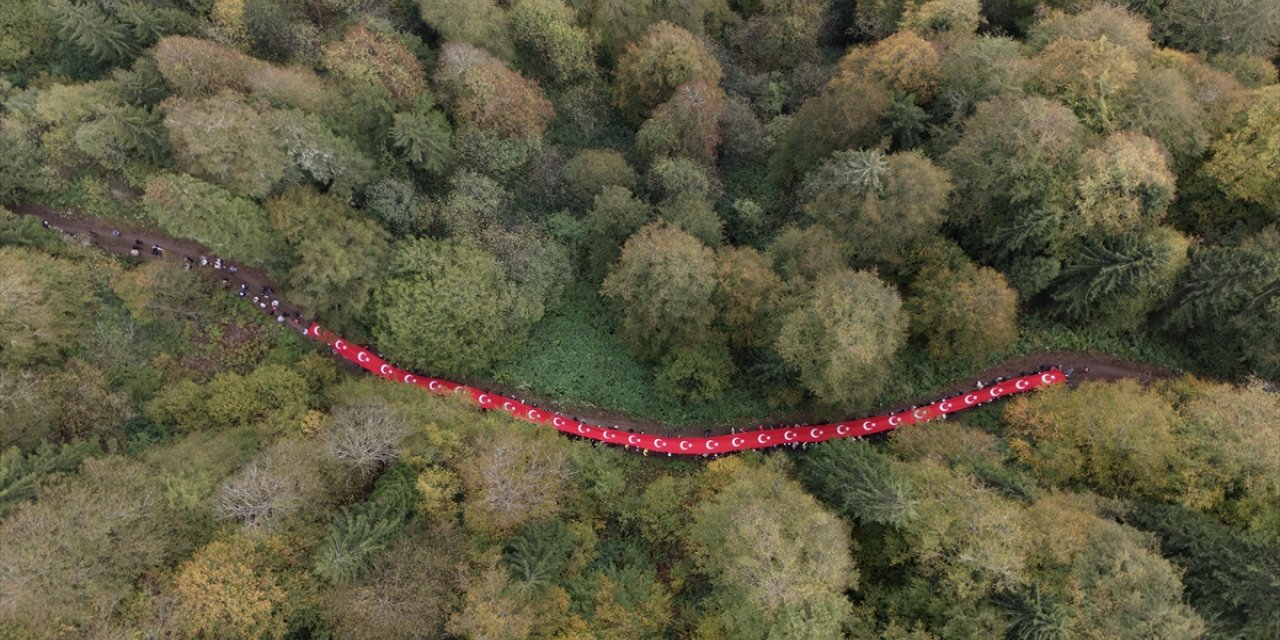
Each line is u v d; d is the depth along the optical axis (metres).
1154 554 55.97
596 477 69.44
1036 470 68.19
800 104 96.94
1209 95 77.31
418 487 58.56
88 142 70.56
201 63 73.06
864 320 65.25
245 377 69.81
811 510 57.31
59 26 77.88
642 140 85.94
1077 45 78.88
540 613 57.19
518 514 59.38
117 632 51.44
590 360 79.75
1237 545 56.72
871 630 57.53
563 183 85.00
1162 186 69.88
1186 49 89.88
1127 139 71.44
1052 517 58.19
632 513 68.38
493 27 89.69
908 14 93.31
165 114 73.25
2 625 49.72
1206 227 78.56
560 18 91.69
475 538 59.19
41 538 51.44
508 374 78.25
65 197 75.50
